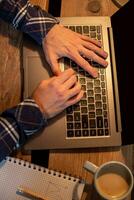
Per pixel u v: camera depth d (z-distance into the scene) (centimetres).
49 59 76
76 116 72
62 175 71
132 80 69
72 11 85
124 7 78
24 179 70
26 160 72
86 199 70
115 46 79
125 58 74
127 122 70
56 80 73
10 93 75
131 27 72
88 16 83
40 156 74
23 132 70
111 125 72
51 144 71
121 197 58
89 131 72
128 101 70
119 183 61
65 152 72
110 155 73
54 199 69
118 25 79
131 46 72
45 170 71
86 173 71
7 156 71
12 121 70
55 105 71
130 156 74
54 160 72
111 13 86
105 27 80
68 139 71
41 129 71
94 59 77
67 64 77
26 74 76
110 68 77
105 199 59
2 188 70
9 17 78
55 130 71
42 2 84
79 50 77
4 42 79
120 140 72
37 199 69
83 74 75
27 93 75
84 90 74
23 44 78
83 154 72
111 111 73
